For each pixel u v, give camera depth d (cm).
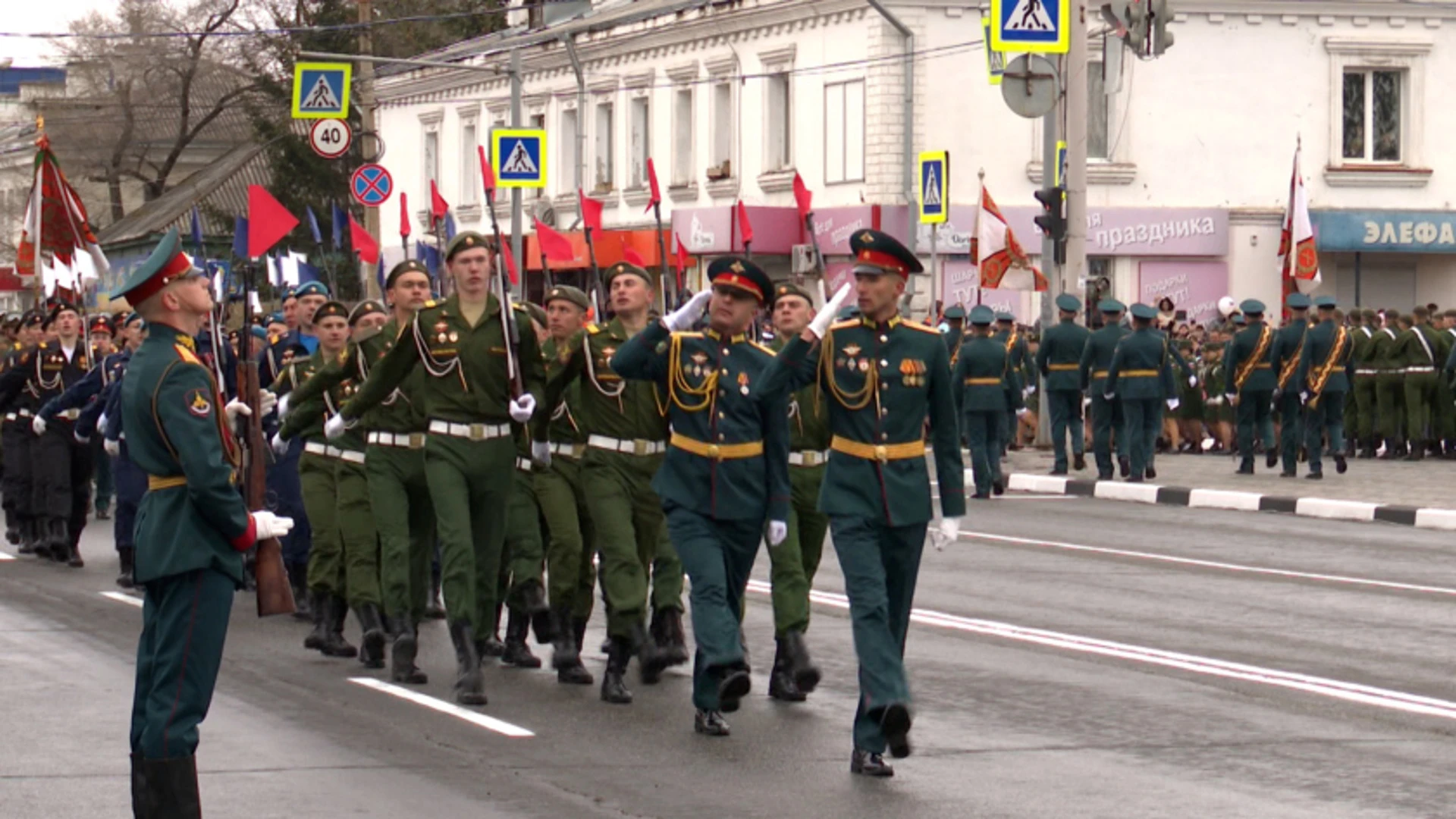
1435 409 3369
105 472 2714
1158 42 3083
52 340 2262
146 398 891
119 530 1956
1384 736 1173
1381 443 3531
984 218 3362
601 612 1725
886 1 4497
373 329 1443
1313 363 2955
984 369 2848
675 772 1080
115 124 8694
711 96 5200
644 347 1177
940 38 4538
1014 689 1324
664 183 5397
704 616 1155
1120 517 2547
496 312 1305
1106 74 4453
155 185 8456
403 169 6969
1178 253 4647
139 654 915
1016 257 3366
